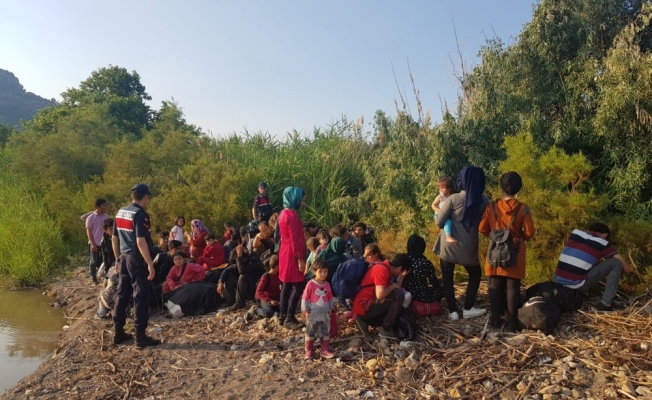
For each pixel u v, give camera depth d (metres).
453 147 8.88
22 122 32.78
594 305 5.71
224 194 13.24
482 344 5.00
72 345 6.05
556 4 8.73
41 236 11.78
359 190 13.46
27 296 9.70
